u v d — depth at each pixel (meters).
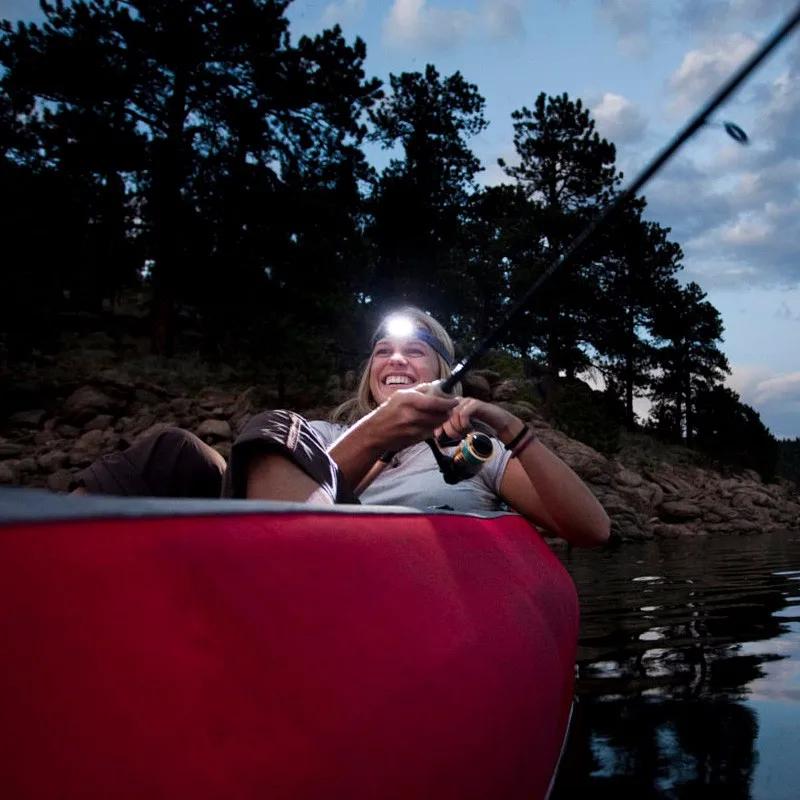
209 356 18.53
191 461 1.36
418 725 0.65
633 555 8.56
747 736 1.55
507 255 26.45
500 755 0.80
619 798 1.22
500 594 1.04
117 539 0.47
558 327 27.25
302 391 16.56
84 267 17.11
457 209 26.53
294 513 0.67
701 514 17.53
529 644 1.03
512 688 0.88
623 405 30.84
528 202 26.20
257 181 17.31
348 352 19.81
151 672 0.44
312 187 18.28
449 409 1.30
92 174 16.78
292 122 18.20
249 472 1.06
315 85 17.52
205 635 0.48
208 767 0.44
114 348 18.36
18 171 16.16
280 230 17.91
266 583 0.56
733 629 2.92
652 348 32.00
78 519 0.46
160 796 0.42
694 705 1.80
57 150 16.44
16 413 14.76
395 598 0.72
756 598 3.97
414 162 25.14
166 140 16.97
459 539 1.05
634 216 27.17
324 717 0.54
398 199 24.05
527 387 20.52
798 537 14.56
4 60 16.02
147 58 16.64
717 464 28.27
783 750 1.46
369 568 0.71
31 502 0.45
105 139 16.02
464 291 24.20
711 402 31.88
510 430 1.69
